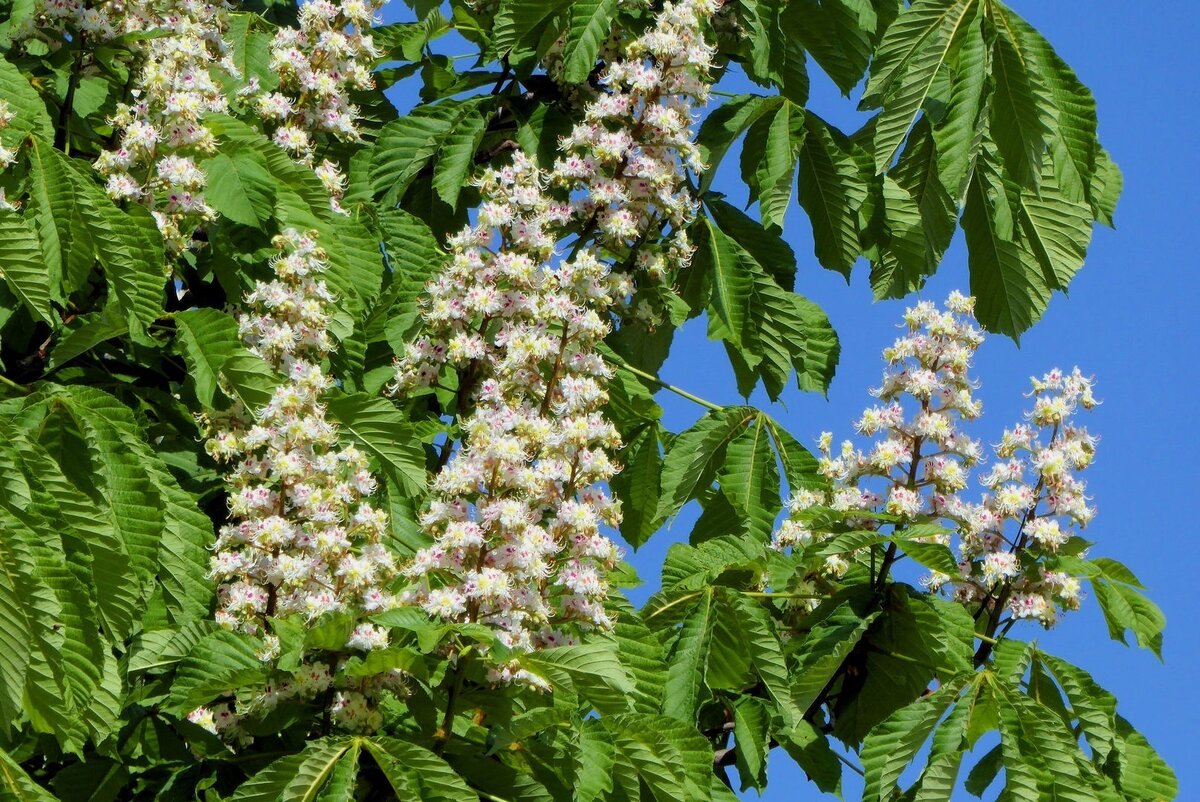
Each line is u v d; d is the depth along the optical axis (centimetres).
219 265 591
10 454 430
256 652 464
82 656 423
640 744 475
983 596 621
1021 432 627
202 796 466
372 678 446
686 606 578
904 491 607
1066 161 702
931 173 747
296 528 470
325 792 421
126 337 590
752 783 578
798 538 661
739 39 760
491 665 449
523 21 696
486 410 466
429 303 568
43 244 516
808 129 735
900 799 546
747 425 661
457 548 446
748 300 702
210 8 674
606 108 621
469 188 763
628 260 648
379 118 793
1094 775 538
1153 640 605
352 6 661
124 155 564
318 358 544
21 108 544
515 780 451
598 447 481
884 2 783
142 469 473
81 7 598
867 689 612
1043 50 697
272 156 600
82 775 477
